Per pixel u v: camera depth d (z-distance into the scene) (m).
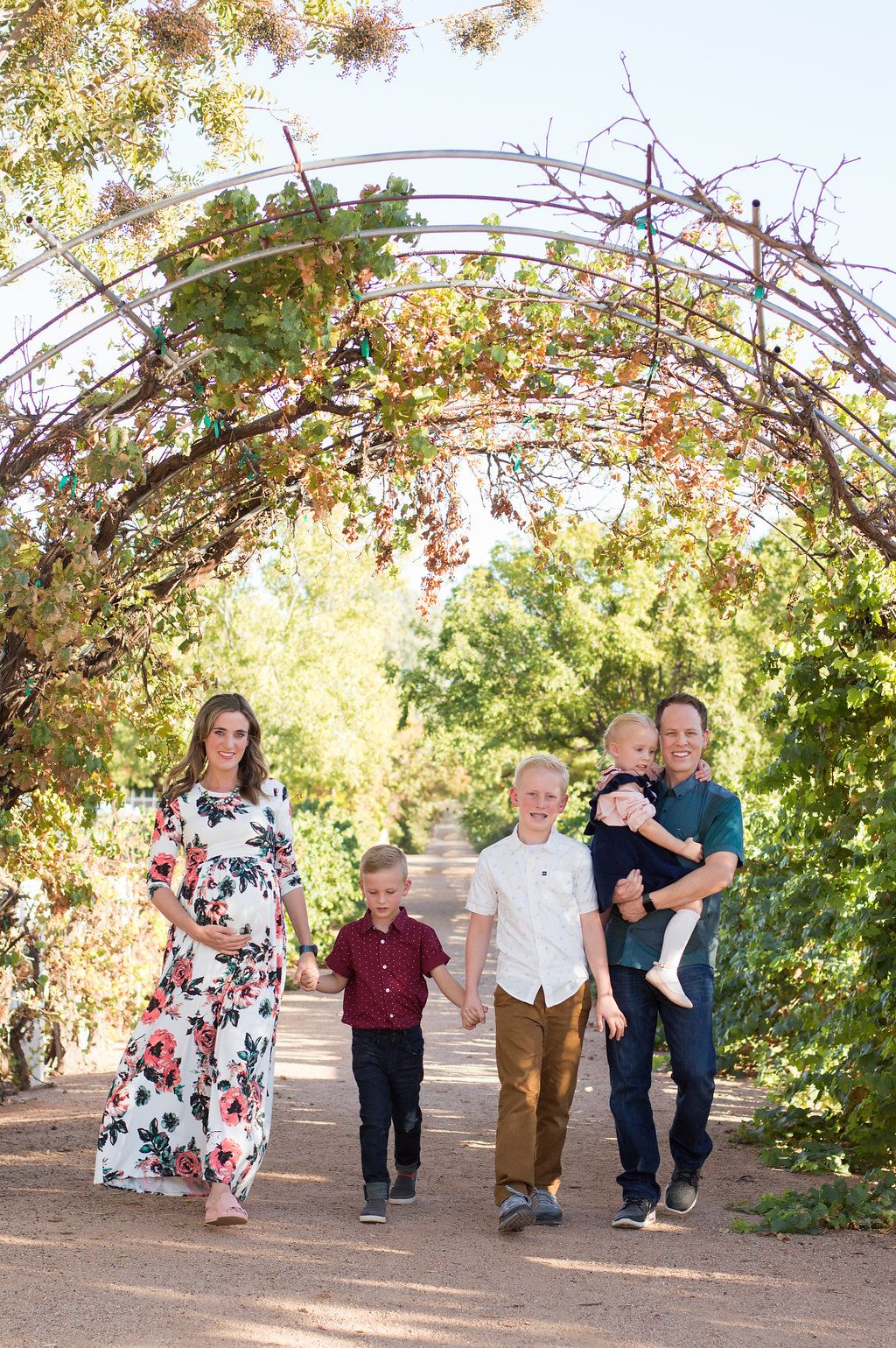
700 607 22.27
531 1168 4.35
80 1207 4.55
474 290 5.53
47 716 5.43
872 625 5.57
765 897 8.30
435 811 59.41
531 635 23.88
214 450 5.57
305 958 4.71
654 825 4.61
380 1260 3.95
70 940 8.66
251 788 4.70
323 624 23.11
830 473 5.38
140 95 11.61
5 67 11.05
